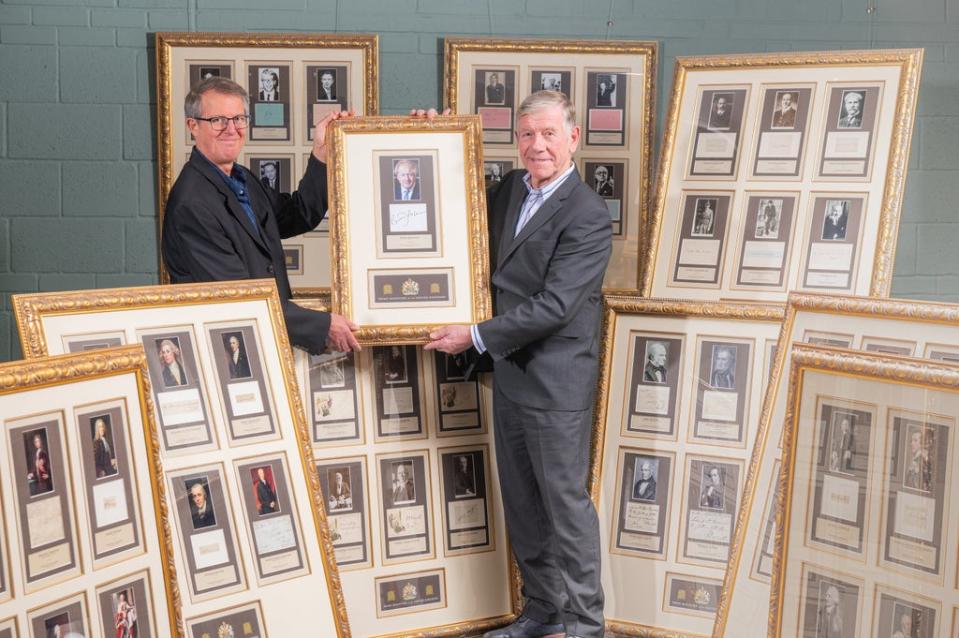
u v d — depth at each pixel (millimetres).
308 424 3080
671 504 3166
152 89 3723
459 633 3160
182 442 2520
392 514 3145
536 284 2992
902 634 2070
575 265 2918
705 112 3352
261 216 3084
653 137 3771
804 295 2658
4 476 1968
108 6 3680
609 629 3191
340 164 3045
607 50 3727
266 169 3725
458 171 3078
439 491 3191
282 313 2770
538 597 3188
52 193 3750
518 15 3797
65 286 3797
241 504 2578
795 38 3850
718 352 3143
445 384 3213
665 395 3199
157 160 3756
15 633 1957
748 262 3227
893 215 3057
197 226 2844
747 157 3277
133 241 3789
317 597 2641
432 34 3779
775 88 3273
